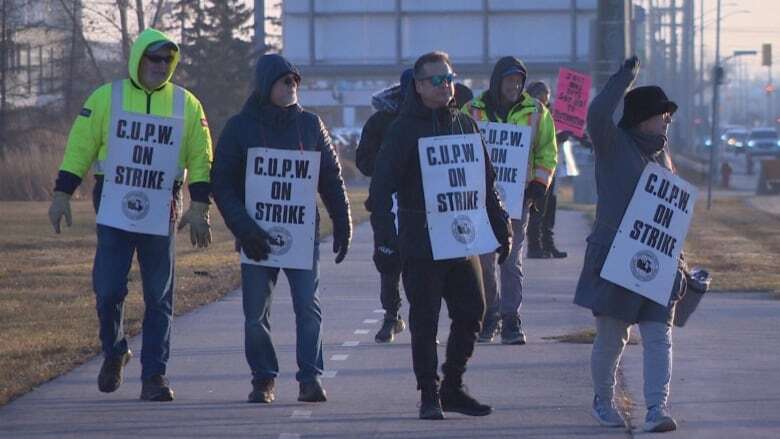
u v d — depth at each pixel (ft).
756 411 56.18
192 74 375.04
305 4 320.50
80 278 110.83
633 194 52.01
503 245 55.77
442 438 51.29
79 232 166.09
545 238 129.49
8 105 322.34
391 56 320.09
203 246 58.39
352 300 96.27
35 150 258.16
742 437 51.37
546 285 106.01
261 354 58.13
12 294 98.58
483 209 54.34
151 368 58.49
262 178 56.90
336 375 65.41
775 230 176.86
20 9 344.08
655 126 52.80
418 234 53.57
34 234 162.09
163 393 58.29
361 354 71.82
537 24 317.22
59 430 52.70
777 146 590.55
